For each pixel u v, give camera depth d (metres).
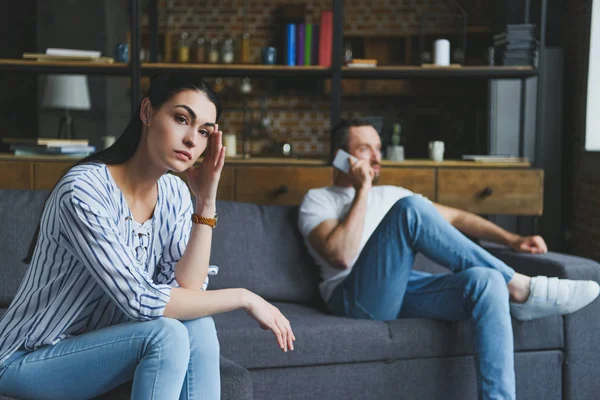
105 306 1.63
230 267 2.71
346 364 2.32
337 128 2.93
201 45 7.81
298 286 2.78
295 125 8.28
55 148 3.72
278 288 2.75
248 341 2.21
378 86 8.05
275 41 8.26
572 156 5.83
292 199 3.72
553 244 5.93
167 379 1.48
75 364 1.53
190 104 1.60
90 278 1.57
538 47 3.85
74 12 5.79
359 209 2.67
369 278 2.44
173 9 8.21
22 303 1.57
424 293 2.46
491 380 2.23
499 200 3.77
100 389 1.55
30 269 1.61
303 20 8.23
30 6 6.16
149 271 1.71
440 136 8.07
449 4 8.05
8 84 6.25
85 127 6.01
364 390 2.34
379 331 2.35
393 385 2.37
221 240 2.75
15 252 2.51
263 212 2.90
